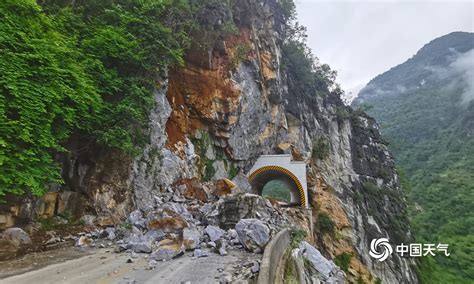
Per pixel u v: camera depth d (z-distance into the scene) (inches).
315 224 1523.1
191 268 330.6
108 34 569.0
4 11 394.6
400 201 2094.0
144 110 622.2
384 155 2175.2
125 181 586.9
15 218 416.2
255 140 1268.5
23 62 382.9
